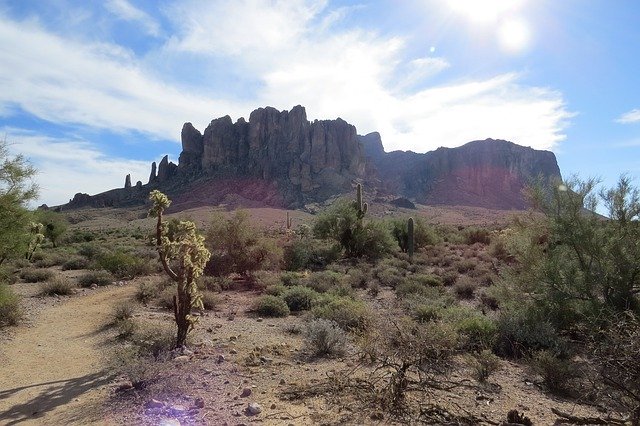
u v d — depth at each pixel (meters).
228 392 6.20
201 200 150.25
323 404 5.72
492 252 25.17
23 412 5.64
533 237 11.77
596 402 5.88
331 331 8.54
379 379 6.22
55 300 14.50
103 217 130.88
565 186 11.32
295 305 13.96
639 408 4.59
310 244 27.84
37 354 8.50
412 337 6.39
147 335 8.84
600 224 10.85
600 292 10.39
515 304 10.89
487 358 7.58
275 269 22.92
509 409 5.82
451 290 17.78
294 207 143.62
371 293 17.27
